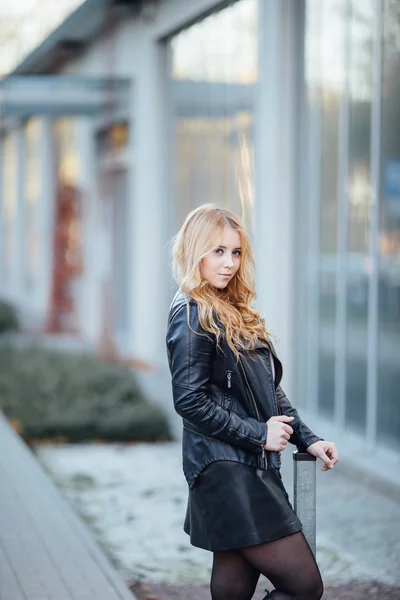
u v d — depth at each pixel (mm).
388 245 9055
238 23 12141
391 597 5852
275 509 3836
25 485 8266
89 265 20781
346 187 9812
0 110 16672
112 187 19094
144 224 16172
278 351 10859
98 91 16609
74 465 10031
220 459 3834
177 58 15047
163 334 16078
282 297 10859
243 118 12008
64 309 22266
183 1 13836
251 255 4070
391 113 8945
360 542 7012
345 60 9750
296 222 10836
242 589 4086
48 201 24703
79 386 12734
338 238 10031
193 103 14234
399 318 8914
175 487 9016
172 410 11789
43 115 17328
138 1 15547
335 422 10180
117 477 9453
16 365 14672
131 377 13211
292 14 10617
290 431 3885
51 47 18953
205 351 3838
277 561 3830
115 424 11266
